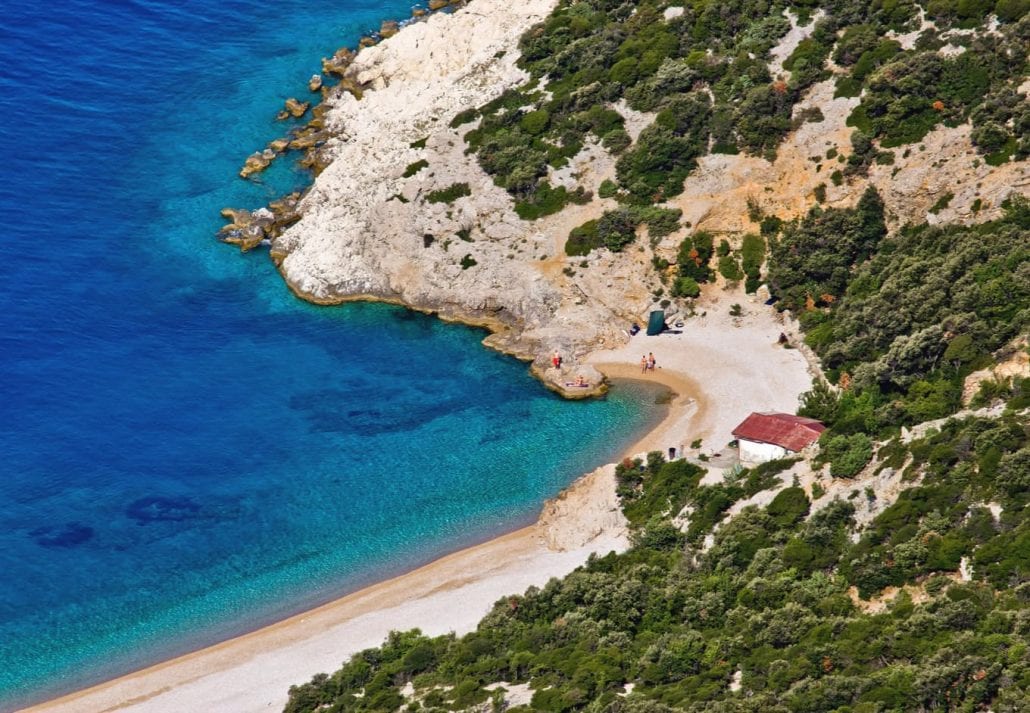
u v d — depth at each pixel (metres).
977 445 130.12
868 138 173.38
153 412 164.88
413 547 146.00
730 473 142.75
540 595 132.62
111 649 137.50
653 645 121.31
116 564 146.00
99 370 171.00
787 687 112.00
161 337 175.88
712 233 174.50
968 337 146.38
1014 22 175.38
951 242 161.88
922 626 113.94
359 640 135.25
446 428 160.50
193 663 135.00
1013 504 123.44
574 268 174.62
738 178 176.38
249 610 140.62
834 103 177.62
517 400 163.75
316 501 152.50
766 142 177.62
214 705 129.50
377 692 123.88
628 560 136.00
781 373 160.62
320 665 133.00
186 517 151.25
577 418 159.88
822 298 166.62
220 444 160.12
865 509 131.12
